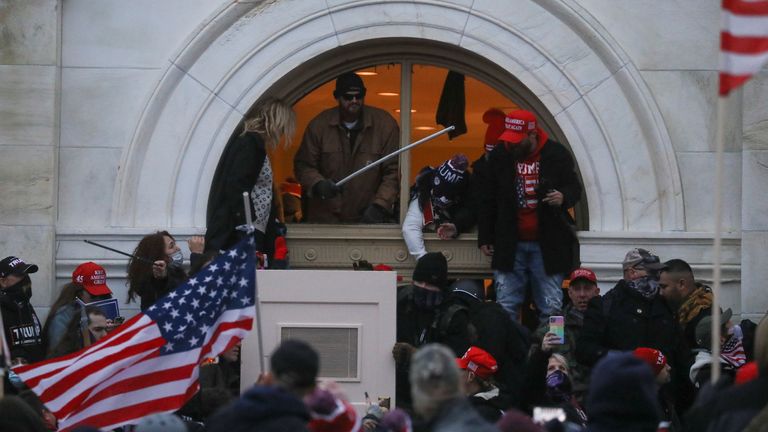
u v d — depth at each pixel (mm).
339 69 22656
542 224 21828
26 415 14094
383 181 22938
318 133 22859
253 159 21547
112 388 17328
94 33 22047
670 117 21938
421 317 20656
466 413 12977
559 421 14836
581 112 22031
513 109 22672
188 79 22062
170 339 17406
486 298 22859
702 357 19406
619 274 21844
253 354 20016
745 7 15398
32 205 21703
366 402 20094
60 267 21859
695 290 20719
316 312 20156
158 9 22047
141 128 21938
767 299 21516
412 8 22078
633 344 19516
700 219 21859
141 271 21016
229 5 22016
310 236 22953
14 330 20500
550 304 21953
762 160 21547
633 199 21922
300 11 22078
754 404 13898
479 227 22109
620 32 22000
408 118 22828
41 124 21766
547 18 22062
